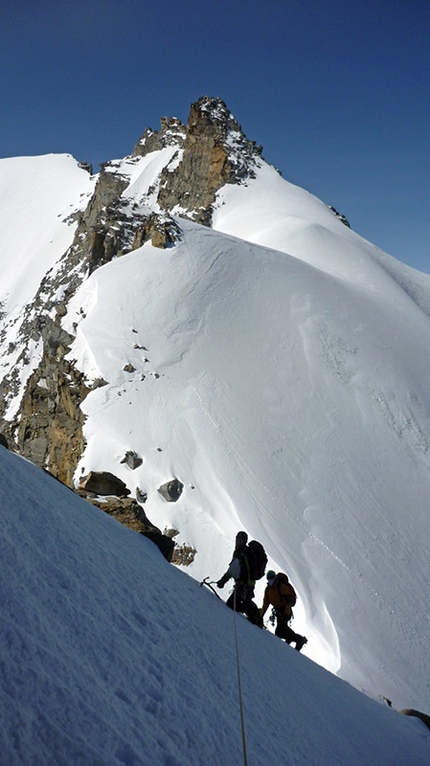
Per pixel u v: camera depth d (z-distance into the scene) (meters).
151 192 129.75
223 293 52.06
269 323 50.28
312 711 6.93
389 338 55.50
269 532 31.50
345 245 84.00
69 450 40.75
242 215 105.12
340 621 27.48
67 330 51.78
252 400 41.75
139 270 52.88
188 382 41.88
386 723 9.48
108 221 79.75
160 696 4.39
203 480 34.25
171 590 7.82
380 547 33.66
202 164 119.12
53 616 4.40
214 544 30.48
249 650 7.57
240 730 4.86
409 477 39.97
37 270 146.25
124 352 43.56
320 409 43.03
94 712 3.54
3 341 125.50
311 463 38.00
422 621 29.91
